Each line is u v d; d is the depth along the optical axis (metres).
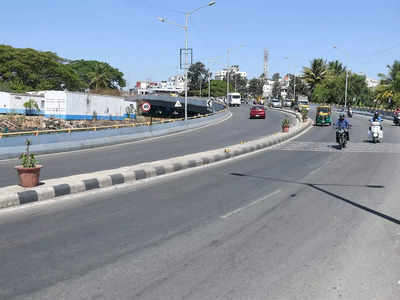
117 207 8.46
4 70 74.19
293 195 9.79
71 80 84.56
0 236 6.39
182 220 7.43
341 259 5.40
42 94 59.16
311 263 5.26
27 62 76.12
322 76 106.50
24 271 4.96
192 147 23.03
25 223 7.18
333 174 13.22
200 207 8.49
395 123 42.16
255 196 9.67
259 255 5.56
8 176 12.67
